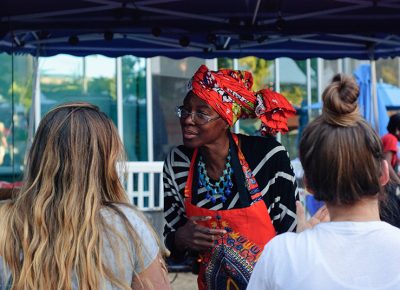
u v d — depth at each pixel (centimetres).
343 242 133
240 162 221
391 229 134
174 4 405
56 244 149
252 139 228
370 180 131
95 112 163
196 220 222
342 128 132
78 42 488
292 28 448
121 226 155
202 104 214
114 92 774
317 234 137
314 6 417
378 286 128
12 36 420
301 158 139
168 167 234
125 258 153
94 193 154
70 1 394
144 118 785
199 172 227
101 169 159
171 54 540
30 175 159
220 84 214
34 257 149
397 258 129
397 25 454
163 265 164
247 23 439
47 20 426
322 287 130
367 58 559
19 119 727
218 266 221
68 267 148
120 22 432
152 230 163
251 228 217
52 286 149
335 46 554
